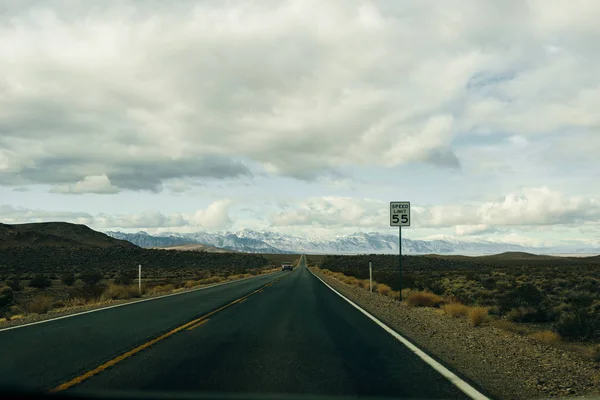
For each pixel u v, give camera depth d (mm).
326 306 20688
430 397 6766
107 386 7098
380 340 11734
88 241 164625
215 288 34531
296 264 152625
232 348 10516
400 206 24281
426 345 11250
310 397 6336
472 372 8617
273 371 8250
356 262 113938
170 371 8188
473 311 15672
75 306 23891
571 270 62062
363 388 7176
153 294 30625
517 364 9453
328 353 10000
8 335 12367
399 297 26766
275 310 18922
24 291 41344
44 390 6793
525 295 21625
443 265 106562
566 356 10414
